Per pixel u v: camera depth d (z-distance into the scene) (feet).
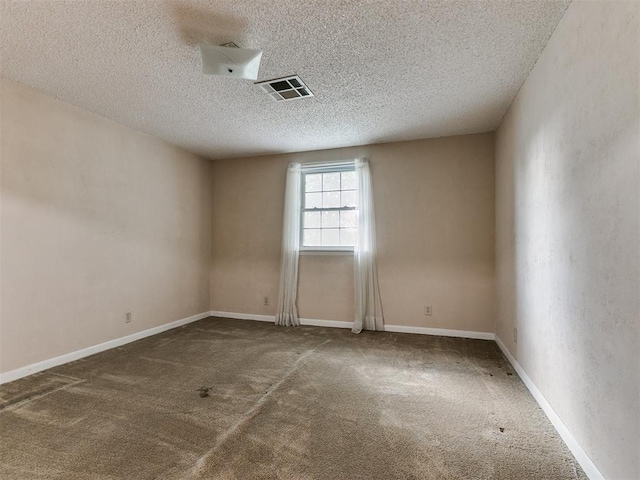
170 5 5.65
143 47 6.89
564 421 5.75
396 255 13.16
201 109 10.05
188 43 6.76
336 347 11.00
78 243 9.84
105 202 10.70
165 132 12.10
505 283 10.25
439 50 7.00
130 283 11.60
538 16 5.90
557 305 6.12
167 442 5.60
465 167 12.39
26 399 7.16
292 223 14.33
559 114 6.05
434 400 7.18
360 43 6.77
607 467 4.41
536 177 7.29
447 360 9.73
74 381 8.15
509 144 9.75
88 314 10.12
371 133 12.21
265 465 5.03
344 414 6.57
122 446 5.49
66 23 6.08
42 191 8.92
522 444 5.59
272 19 6.04
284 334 12.64
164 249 13.16
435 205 12.73
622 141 4.13
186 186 14.38
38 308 8.78
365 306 13.34
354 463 5.08
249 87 8.66
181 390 7.66
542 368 6.87
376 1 5.58
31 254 8.64
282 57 7.29
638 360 3.81
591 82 4.90
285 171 14.88
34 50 6.95
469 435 5.84
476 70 7.77
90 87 8.63
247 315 15.34
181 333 12.73
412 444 5.57
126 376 8.48
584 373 5.06
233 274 15.61
